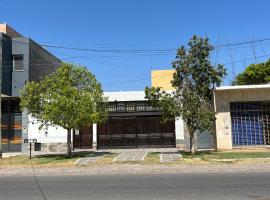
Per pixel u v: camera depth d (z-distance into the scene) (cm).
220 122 2948
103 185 1424
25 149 3269
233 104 2977
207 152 2716
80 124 2548
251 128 2952
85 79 2612
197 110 2519
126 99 3244
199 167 1953
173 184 1391
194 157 2420
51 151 3225
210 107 2639
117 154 2722
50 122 2645
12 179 1739
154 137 3206
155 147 3194
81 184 1470
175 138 3167
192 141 2603
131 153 2770
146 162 2245
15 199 1177
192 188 1287
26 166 2292
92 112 2538
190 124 2556
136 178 1611
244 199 1073
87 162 2334
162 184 1401
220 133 2945
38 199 1166
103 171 1941
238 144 2952
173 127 3197
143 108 3228
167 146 3184
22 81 3331
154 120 3219
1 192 1328
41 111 2597
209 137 3100
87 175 1809
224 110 2955
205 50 2570
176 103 2538
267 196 1112
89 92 2573
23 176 1862
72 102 2453
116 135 3238
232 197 1106
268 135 2939
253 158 2317
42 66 3606
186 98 2525
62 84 2530
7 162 2525
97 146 3231
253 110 2958
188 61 2564
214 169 1864
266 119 2945
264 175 1583
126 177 1661
